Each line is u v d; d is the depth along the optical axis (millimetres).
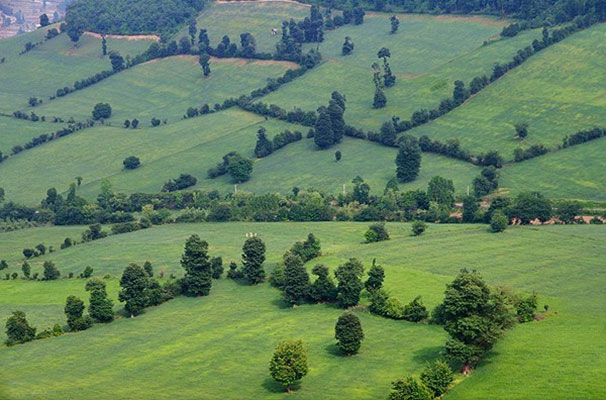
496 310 126875
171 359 139625
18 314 157000
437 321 147500
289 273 168125
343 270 163250
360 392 118250
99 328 162750
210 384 126375
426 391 112250
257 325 156125
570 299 151750
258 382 126188
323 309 164375
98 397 121625
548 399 107125
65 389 126125
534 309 142125
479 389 114000
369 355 134125
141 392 123625
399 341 139875
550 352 123250
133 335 155625
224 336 150500
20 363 142125
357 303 163250
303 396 118750
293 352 121562
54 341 155125
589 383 109875
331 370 128750
